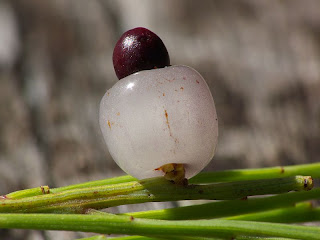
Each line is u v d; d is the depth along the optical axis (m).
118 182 0.05
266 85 0.08
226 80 0.08
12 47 0.08
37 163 0.07
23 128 0.07
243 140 0.07
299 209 0.05
